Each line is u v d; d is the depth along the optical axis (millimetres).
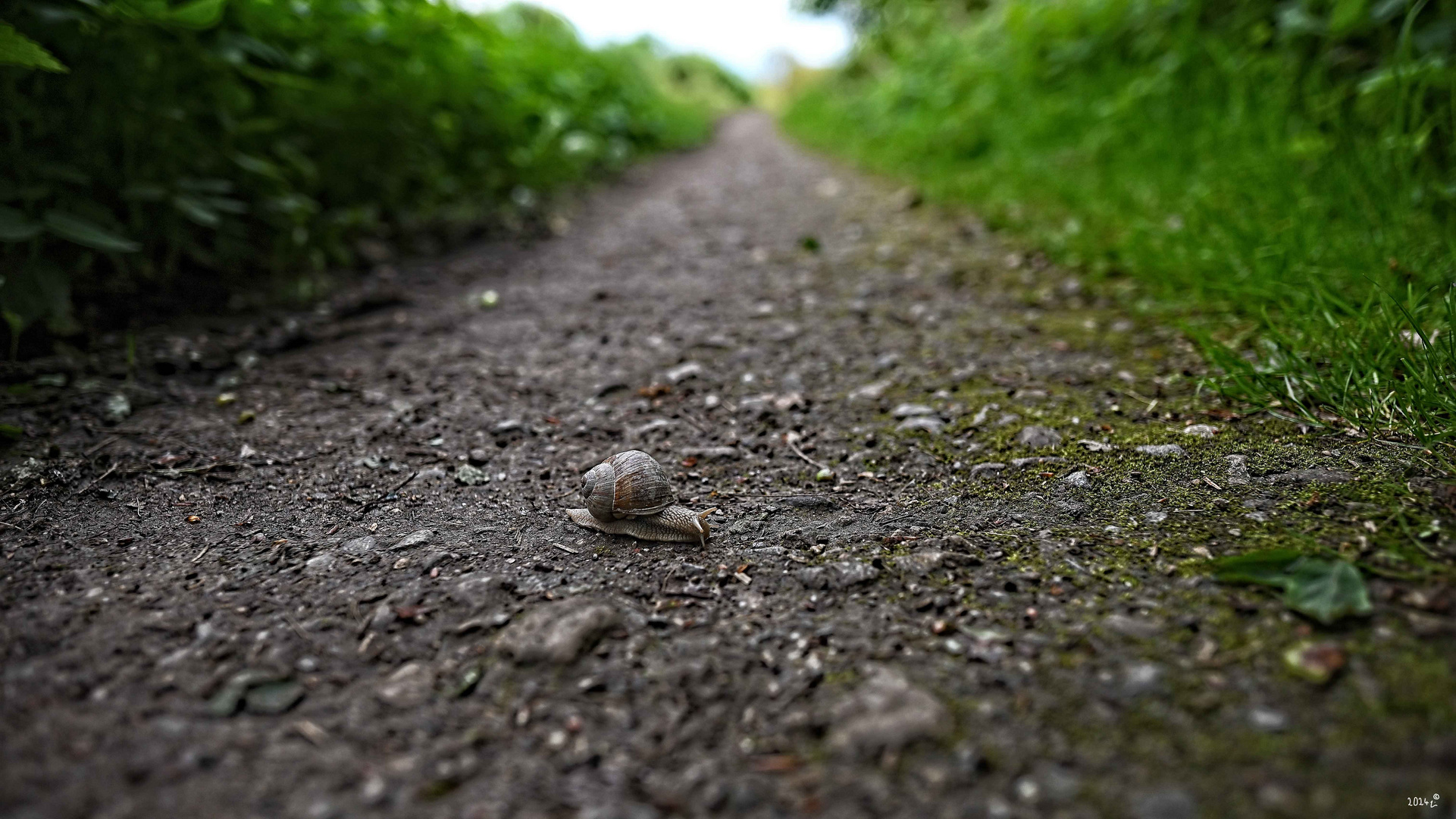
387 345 642
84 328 603
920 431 483
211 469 454
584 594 349
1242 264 617
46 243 597
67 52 584
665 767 270
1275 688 279
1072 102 1174
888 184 1292
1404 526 345
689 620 334
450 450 482
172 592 349
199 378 567
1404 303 495
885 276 785
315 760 270
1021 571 351
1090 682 290
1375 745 256
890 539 380
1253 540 353
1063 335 607
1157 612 318
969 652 308
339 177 898
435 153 1045
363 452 476
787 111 3885
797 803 256
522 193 1209
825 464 457
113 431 486
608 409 534
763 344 632
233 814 251
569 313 721
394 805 256
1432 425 408
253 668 306
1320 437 424
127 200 638
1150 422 466
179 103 665
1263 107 824
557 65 1594
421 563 372
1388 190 612
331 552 380
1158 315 619
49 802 253
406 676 306
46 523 398
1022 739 271
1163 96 979
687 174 1753
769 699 294
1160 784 252
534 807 257
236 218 750
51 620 329
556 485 447
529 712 291
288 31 776
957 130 1386
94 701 290
